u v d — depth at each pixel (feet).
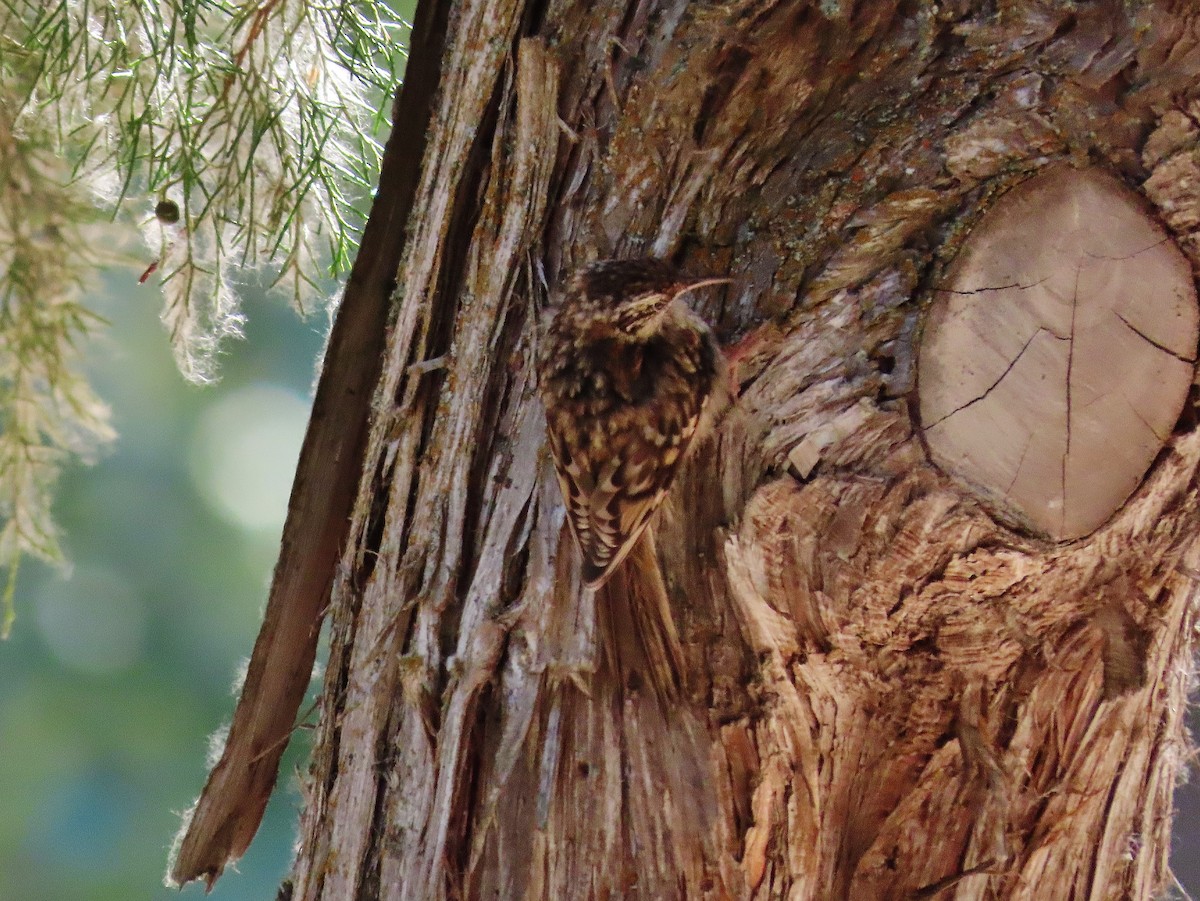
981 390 4.63
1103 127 4.62
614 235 4.73
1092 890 4.79
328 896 4.80
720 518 4.68
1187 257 4.64
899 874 4.75
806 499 4.65
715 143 4.69
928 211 4.64
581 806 4.71
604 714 4.71
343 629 4.84
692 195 4.71
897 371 4.64
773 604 4.67
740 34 4.65
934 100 4.64
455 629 4.75
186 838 4.90
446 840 4.73
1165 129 4.62
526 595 4.73
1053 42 4.62
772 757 4.70
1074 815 4.77
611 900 4.69
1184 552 4.72
